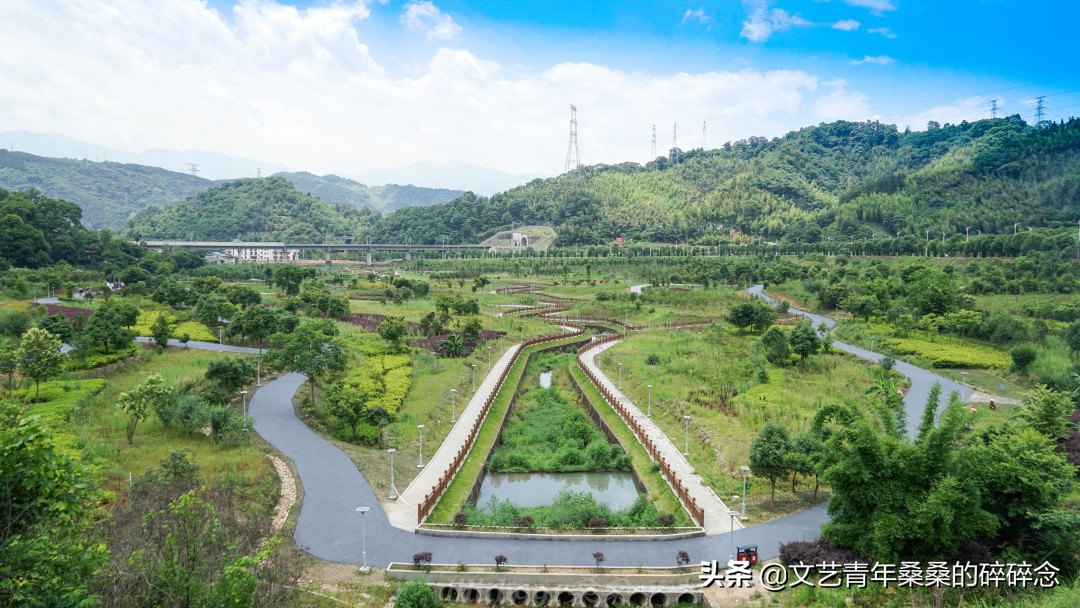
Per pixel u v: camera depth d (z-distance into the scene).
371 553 39.25
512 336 119.19
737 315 115.75
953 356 93.56
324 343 69.25
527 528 42.44
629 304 154.75
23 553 18.84
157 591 22.28
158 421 58.09
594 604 35.66
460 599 36.03
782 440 47.28
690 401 72.75
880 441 34.72
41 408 57.28
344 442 58.16
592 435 69.19
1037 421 52.53
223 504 40.28
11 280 122.81
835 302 142.88
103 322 79.88
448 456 57.50
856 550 34.88
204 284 138.12
